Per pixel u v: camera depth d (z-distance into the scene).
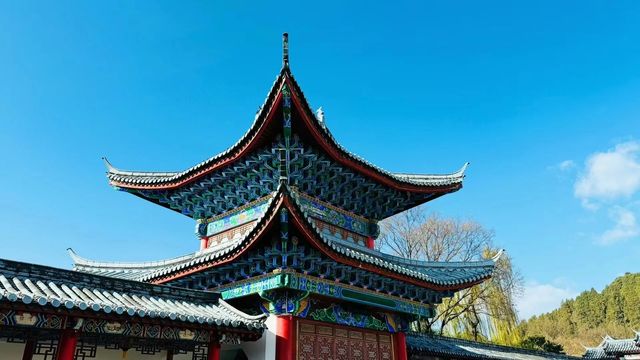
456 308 51.62
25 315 13.05
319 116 29.92
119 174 26.23
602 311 139.00
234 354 19.41
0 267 14.22
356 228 25.56
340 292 20.03
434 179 27.44
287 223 17.47
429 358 30.41
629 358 55.22
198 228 25.47
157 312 14.77
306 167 22.22
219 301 19.02
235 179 23.56
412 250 54.28
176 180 24.59
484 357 33.44
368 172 23.92
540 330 148.62
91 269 25.75
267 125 20.22
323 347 19.69
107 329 14.54
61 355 13.62
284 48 19.06
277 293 18.64
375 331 22.58
